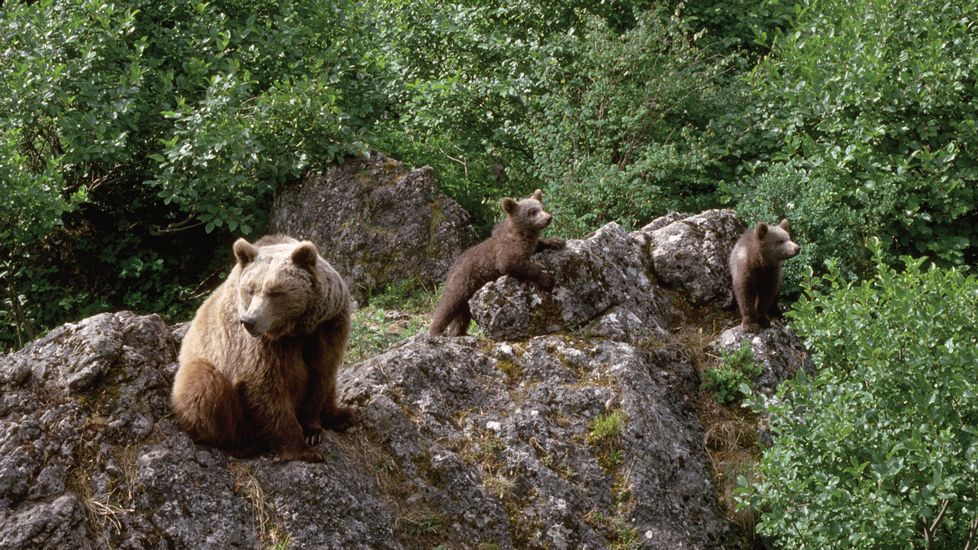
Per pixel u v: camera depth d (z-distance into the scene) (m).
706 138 11.62
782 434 6.62
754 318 8.27
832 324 6.84
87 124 11.01
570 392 6.91
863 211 10.01
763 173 10.84
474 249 8.52
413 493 5.99
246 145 11.00
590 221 11.09
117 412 5.57
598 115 12.00
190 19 12.69
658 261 8.74
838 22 12.10
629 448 6.65
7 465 5.18
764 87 11.57
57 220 10.48
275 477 5.53
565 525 6.20
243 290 5.41
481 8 13.71
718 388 7.83
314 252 5.40
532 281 7.73
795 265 9.53
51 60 11.28
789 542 6.35
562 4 13.41
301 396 5.72
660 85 11.70
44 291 11.55
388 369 6.68
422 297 10.77
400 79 13.35
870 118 10.41
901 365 6.48
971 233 10.28
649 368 7.52
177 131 11.03
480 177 12.93
